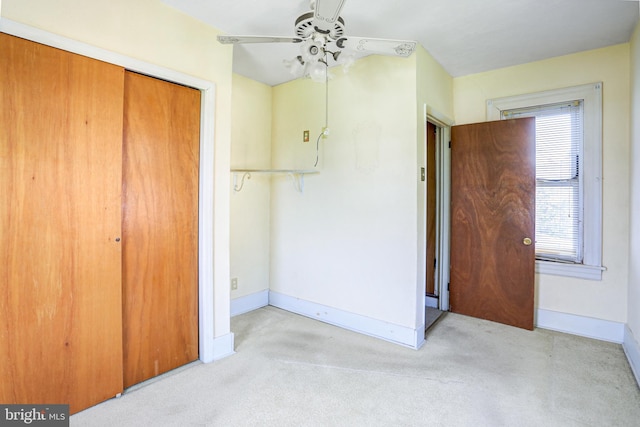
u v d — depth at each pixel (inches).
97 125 69.5
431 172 144.6
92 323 70.0
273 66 120.3
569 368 88.4
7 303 59.3
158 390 77.3
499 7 81.2
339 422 66.7
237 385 80.0
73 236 66.9
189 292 89.7
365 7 81.0
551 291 115.1
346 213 117.9
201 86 88.7
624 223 102.0
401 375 85.0
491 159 121.3
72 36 65.1
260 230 140.6
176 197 85.9
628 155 100.5
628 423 66.3
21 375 61.2
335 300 121.4
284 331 114.6
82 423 65.2
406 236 103.1
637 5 80.3
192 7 81.9
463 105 129.6
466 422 66.9
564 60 110.5
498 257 121.0
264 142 140.9
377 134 109.0
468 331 114.0
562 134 113.2
